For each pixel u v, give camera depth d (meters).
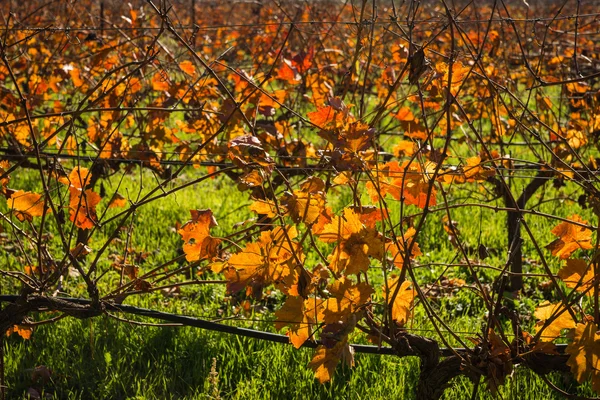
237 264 2.56
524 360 2.72
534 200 6.80
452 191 6.66
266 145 4.29
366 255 2.51
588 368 2.47
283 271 2.56
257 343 4.22
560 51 7.43
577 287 2.61
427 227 6.12
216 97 4.73
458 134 8.18
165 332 4.29
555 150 4.70
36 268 4.01
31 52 6.32
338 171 2.71
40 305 2.93
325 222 2.56
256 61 5.86
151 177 7.38
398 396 3.77
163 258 5.52
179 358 4.11
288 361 4.04
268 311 4.69
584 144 4.88
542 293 5.06
